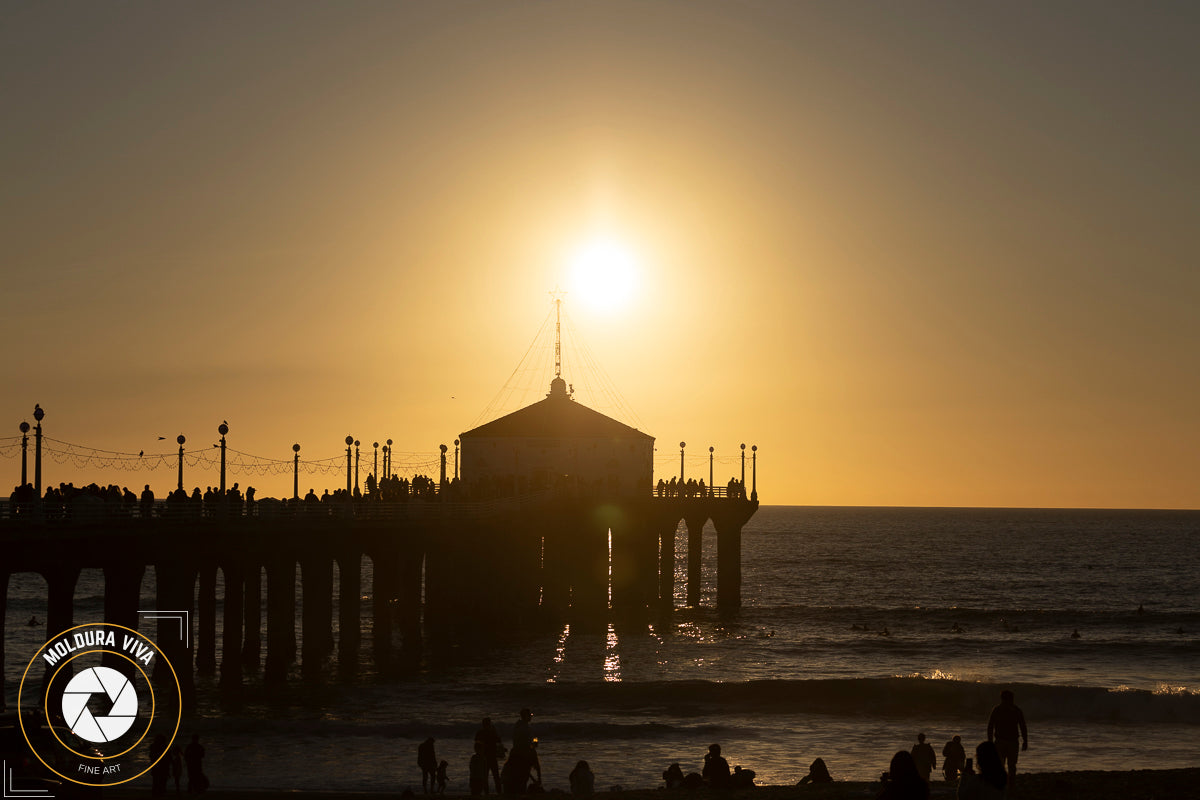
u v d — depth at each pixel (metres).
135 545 56.97
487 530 104.31
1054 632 123.38
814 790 41.22
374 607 86.75
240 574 69.00
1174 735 67.75
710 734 66.38
